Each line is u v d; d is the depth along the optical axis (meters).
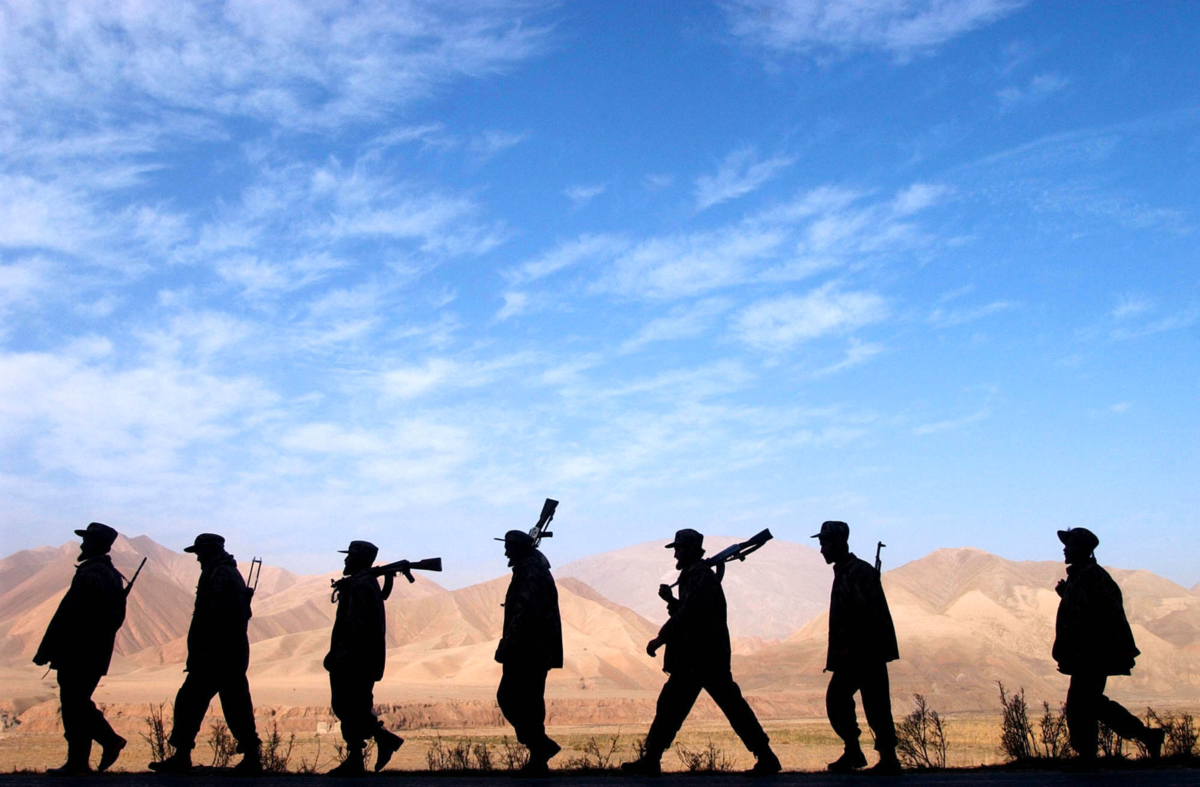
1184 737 14.00
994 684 147.00
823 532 12.84
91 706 12.54
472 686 132.25
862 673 12.07
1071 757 12.86
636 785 9.92
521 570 12.34
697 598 12.02
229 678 12.50
